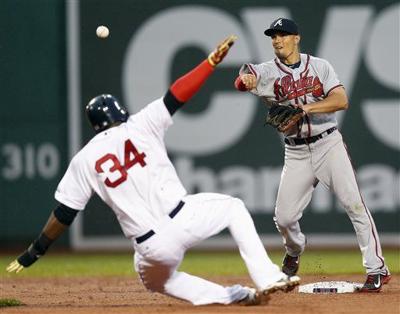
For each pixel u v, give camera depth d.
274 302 26.55
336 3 60.41
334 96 28.64
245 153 60.56
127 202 22.98
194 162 60.62
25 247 61.97
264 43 60.38
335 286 30.31
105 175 22.98
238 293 24.92
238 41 60.44
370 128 60.34
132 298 30.34
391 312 24.33
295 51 29.45
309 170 30.16
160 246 22.84
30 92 61.81
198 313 23.75
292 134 29.80
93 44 61.66
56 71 61.91
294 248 31.73
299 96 29.41
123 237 61.62
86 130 61.81
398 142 60.34
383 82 60.22
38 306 27.52
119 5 61.44
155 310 24.73
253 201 60.66
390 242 60.41
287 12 60.47
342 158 29.75
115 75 61.59
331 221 60.44
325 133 29.64
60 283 38.78
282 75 29.50
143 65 61.31
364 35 60.34
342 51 60.47
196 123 60.62
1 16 61.94
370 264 29.84
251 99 60.53
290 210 30.58
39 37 61.91
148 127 23.12
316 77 29.33
